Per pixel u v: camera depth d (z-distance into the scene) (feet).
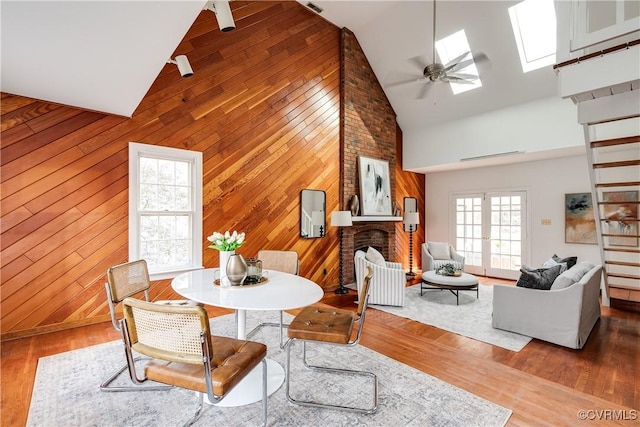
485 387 7.42
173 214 12.50
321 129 17.62
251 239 14.57
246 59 14.49
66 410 6.30
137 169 11.62
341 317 7.41
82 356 8.67
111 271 7.13
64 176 10.40
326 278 17.81
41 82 8.66
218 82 13.57
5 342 9.52
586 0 7.88
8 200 9.61
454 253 19.99
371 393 7.06
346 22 18.15
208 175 13.23
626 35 7.60
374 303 14.82
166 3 5.49
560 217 18.71
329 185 18.01
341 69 18.70
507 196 21.03
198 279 8.09
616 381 7.92
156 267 12.18
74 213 10.57
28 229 9.91
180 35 6.60
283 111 15.84
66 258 10.48
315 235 17.16
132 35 6.49
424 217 25.35
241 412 6.32
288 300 6.19
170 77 12.33
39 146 10.01
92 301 10.94
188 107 12.73
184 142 12.60
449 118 20.36
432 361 8.77
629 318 13.07
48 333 10.19
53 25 5.94
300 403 6.55
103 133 11.02
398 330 11.34
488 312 13.70
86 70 7.96
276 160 15.53
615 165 10.02
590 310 11.24
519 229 20.45
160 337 4.69
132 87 9.01
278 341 9.93
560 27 8.30
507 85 17.04
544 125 16.49
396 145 22.84
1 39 6.35
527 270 11.34
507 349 9.87
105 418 6.07
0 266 9.55
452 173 23.89
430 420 6.14
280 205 15.67
